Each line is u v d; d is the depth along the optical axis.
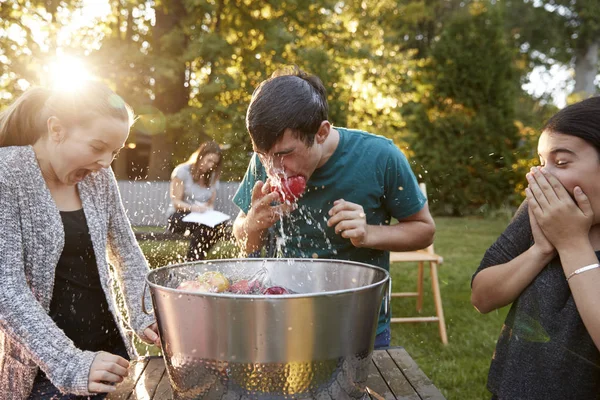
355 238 1.54
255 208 1.55
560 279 1.13
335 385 1.06
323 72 9.77
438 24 18.72
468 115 12.20
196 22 9.88
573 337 1.09
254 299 0.97
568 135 1.08
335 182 1.65
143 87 9.54
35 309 1.24
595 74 20.16
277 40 10.10
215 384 1.04
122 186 6.59
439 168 11.98
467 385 3.10
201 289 1.23
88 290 1.48
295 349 1.00
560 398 1.10
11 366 1.36
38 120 1.38
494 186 11.74
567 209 1.07
